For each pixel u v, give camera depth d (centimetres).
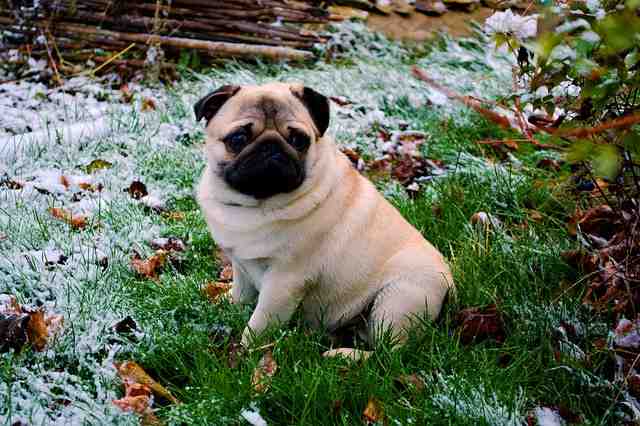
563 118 189
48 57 288
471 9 377
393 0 371
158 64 283
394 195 236
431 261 200
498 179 235
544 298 203
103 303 197
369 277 198
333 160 197
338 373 185
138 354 190
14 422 175
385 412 179
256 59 303
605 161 169
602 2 173
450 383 183
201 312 199
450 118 269
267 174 185
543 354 191
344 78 292
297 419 179
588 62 168
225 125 190
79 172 238
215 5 303
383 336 192
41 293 199
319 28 337
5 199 223
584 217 212
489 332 196
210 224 195
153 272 211
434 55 331
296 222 191
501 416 179
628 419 182
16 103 268
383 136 265
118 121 256
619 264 192
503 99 189
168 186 238
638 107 178
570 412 183
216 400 179
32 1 295
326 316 201
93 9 296
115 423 177
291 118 189
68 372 187
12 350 184
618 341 190
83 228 219
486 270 210
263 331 192
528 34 181
